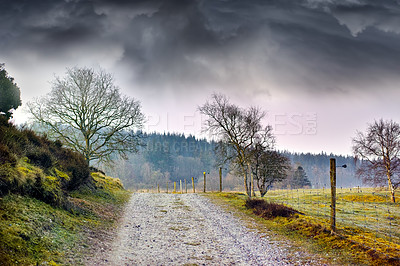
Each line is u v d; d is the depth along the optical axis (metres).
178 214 19.89
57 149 20.47
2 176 10.50
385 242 11.32
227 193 34.72
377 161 38.47
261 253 11.62
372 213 22.39
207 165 132.12
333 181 12.81
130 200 25.41
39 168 14.25
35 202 11.70
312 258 10.54
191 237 14.06
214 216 19.28
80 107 31.42
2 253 7.17
